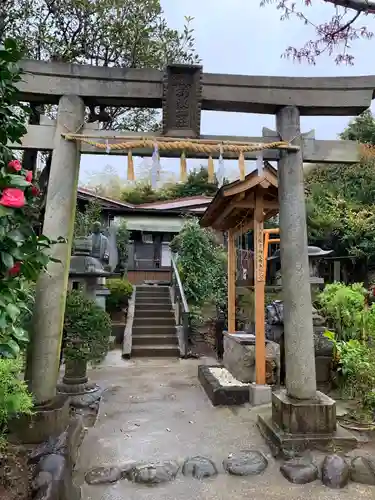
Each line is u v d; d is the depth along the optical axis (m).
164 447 3.15
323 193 12.45
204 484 2.58
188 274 9.62
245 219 5.53
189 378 5.75
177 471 2.73
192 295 9.41
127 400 4.56
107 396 4.73
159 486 2.56
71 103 3.17
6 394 2.17
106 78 3.21
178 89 3.23
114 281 10.26
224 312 7.89
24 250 2.01
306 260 3.28
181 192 20.39
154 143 3.04
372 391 3.53
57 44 4.73
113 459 2.93
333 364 4.68
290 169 3.35
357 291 5.38
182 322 8.17
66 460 2.38
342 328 4.91
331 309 5.12
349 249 11.41
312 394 3.15
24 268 2.08
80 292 4.78
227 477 2.67
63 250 3.07
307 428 2.98
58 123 3.14
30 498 1.99
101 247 7.74
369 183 12.26
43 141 3.15
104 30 4.84
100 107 3.59
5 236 1.88
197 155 3.30
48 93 3.16
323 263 12.28
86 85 3.20
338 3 2.80
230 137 3.33
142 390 5.03
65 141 3.12
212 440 3.30
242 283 5.39
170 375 5.95
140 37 4.95
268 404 4.24
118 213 13.81
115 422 3.78
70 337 4.41
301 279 3.24
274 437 3.05
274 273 7.91
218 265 10.10
